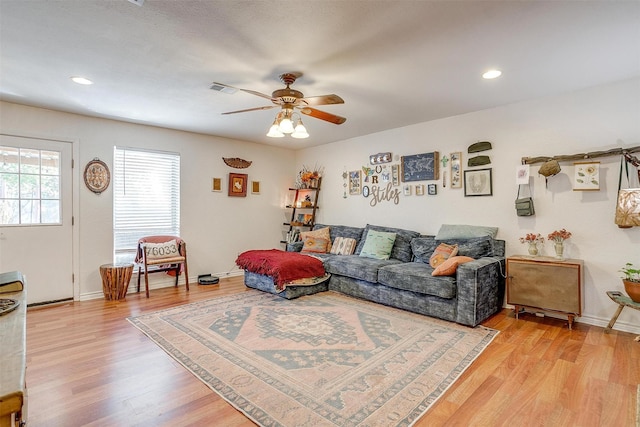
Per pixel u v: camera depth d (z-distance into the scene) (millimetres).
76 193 4020
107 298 4012
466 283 3109
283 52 2398
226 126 4602
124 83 3008
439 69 2699
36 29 2096
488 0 1789
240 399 1946
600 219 3131
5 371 763
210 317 3354
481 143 3840
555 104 3363
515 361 2416
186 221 4941
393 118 4215
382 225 4957
